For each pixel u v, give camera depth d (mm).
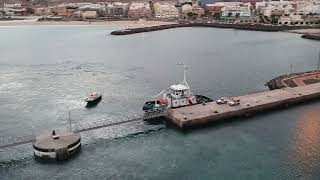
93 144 83938
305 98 110250
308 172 69938
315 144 81062
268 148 79625
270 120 95812
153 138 86375
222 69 164250
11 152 81625
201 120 92188
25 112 108250
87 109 109938
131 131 90812
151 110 96688
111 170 72438
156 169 72250
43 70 166125
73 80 147125
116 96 123250
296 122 94188
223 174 69750
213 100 113875
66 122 99125
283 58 189875
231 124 93375
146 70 164750
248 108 98750
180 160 75500
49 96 124688
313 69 161625
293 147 79812
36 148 77312
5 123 99375
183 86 103500
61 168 73812
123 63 182250
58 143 78625
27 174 72000
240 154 77188
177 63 180125
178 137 86562
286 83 127438
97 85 138750
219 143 82625
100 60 191250
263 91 124188
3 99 121562
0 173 72500
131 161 75750
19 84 141125
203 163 74000
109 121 94250
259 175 69188
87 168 73500
